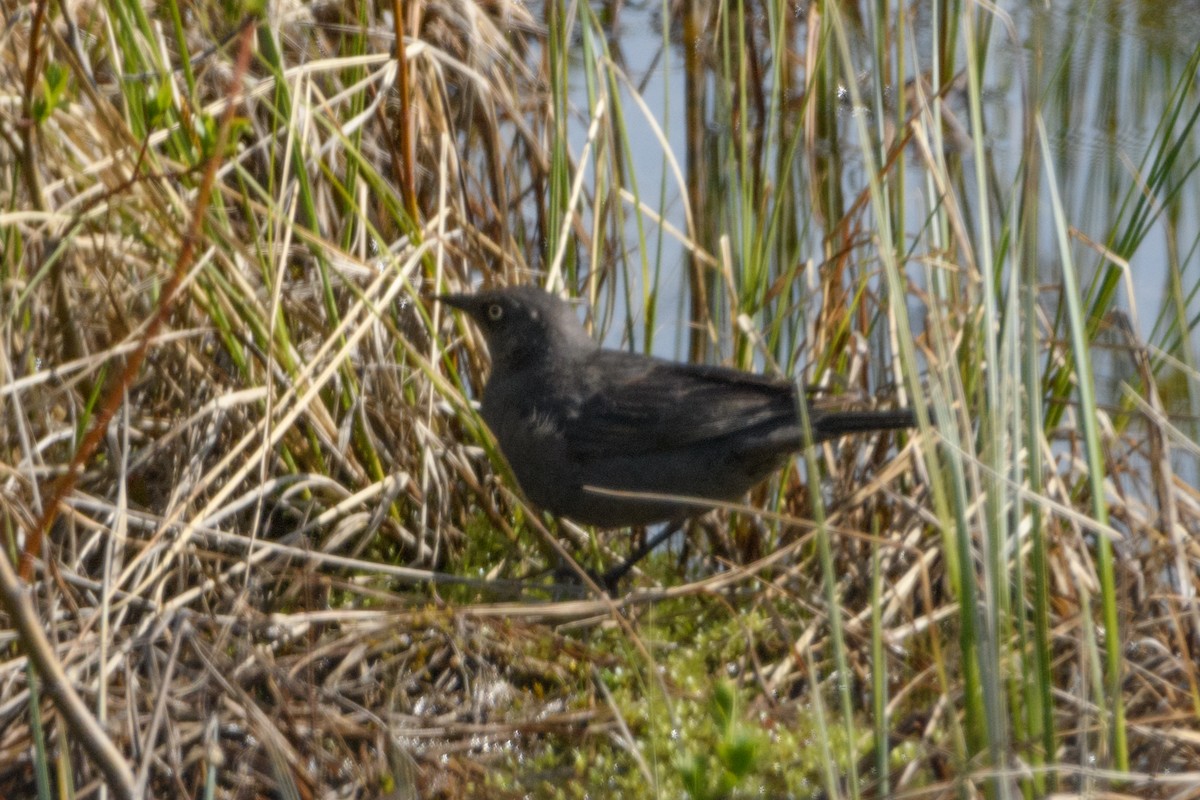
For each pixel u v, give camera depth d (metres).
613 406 10.38
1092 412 7.41
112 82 10.88
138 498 9.73
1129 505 9.84
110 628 8.27
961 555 6.90
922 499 10.34
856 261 12.34
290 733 7.99
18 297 9.29
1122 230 13.77
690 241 12.05
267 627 8.70
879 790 7.01
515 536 11.12
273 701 8.38
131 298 9.89
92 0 10.75
